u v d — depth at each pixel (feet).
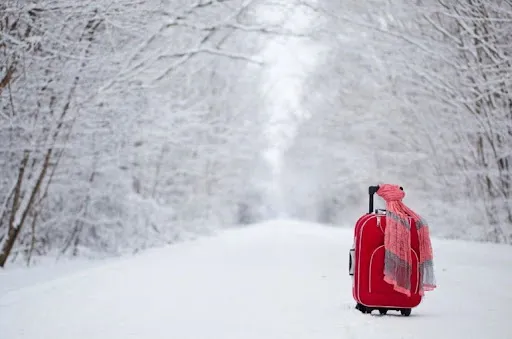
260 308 24.59
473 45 71.72
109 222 69.51
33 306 25.76
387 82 98.22
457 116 82.33
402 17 80.69
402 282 22.68
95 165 66.03
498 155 78.02
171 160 88.22
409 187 109.29
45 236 65.77
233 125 101.30
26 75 52.06
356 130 121.70
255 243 80.89
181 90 83.20
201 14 67.46
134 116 64.80
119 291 30.35
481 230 84.69
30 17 50.88
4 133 53.31
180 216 96.68
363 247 23.30
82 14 53.16
